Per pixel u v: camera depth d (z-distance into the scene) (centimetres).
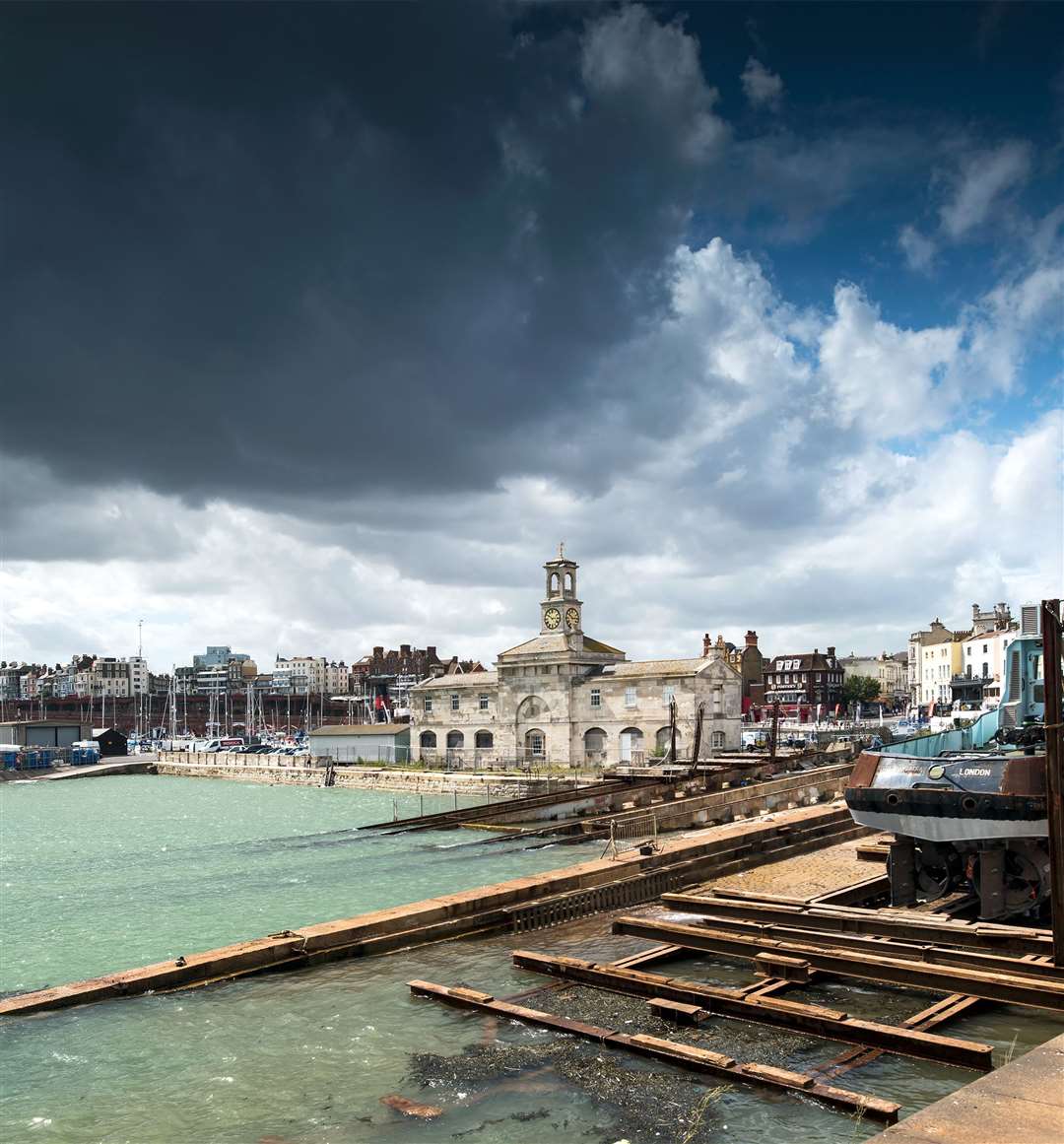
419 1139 1318
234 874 4025
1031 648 2827
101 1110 1451
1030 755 2161
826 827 3647
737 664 14238
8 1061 1636
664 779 5638
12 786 10194
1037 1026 1627
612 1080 1454
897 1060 1479
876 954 1850
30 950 2750
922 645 15188
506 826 5278
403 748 10150
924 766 2231
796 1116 1308
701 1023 1675
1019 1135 783
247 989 1984
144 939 2856
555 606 8725
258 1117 1405
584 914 2598
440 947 2295
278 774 9894
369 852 4572
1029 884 2119
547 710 8556
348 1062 1591
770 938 2014
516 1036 1661
